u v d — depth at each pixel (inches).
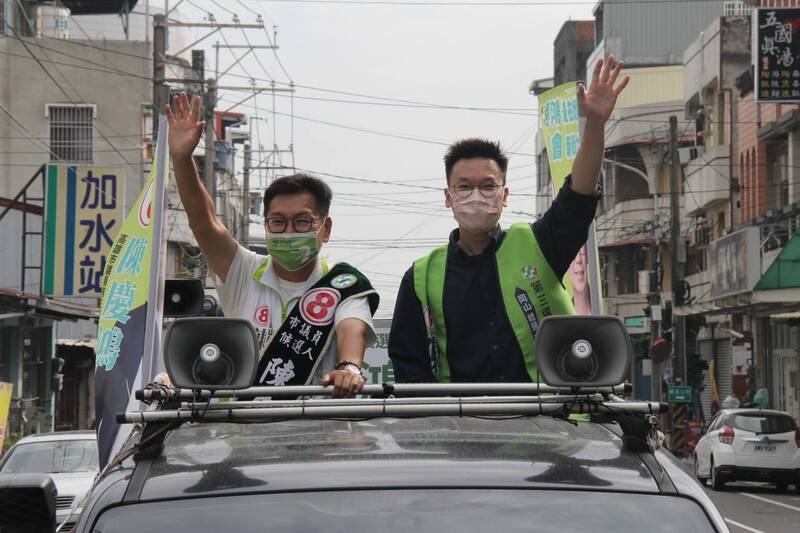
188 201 185.9
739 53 1560.0
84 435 566.3
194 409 119.0
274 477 109.0
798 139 1322.6
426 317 178.5
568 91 291.1
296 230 180.2
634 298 2034.9
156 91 1127.6
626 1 2272.4
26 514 125.0
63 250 1003.3
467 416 125.3
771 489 915.4
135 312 270.8
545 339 119.2
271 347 175.5
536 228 179.8
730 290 1291.8
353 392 132.0
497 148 179.0
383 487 107.3
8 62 1573.6
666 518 107.1
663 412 118.0
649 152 2003.0
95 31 2069.4
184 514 105.7
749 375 1435.8
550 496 107.5
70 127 1578.5
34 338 1263.5
